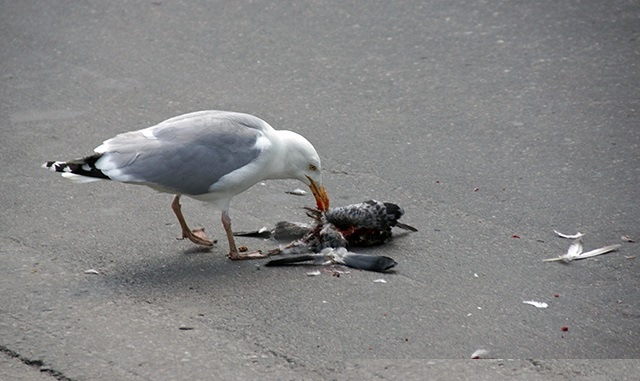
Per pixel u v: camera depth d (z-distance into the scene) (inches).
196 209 394.9
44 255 354.0
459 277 339.6
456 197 402.0
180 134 343.0
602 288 332.5
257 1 622.8
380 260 342.6
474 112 480.7
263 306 319.0
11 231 372.2
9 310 316.2
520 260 352.2
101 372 283.3
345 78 523.2
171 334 302.0
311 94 507.5
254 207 397.7
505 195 402.3
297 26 586.6
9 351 294.2
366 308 317.7
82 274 341.1
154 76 530.0
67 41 573.3
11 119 478.3
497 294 327.9
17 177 418.6
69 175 334.6
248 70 536.1
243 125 353.4
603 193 401.7
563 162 429.1
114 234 371.2
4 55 555.2
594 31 564.1
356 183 416.2
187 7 617.3
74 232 371.9
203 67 540.1
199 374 281.7
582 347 296.5
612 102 485.7
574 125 463.2
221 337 300.4
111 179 333.1
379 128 468.4
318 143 454.3
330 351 293.0
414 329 305.6
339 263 347.9
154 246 363.3
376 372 282.4
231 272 343.6
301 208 397.7
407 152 443.8
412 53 549.0
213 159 341.7
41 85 518.6
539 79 513.0
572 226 377.1
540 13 588.7
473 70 526.3
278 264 348.2
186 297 324.8
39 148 446.6
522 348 295.7
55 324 308.3
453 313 315.3
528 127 463.2
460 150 443.8
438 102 493.4
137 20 601.6
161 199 402.3
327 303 320.8
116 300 322.7
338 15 598.9
